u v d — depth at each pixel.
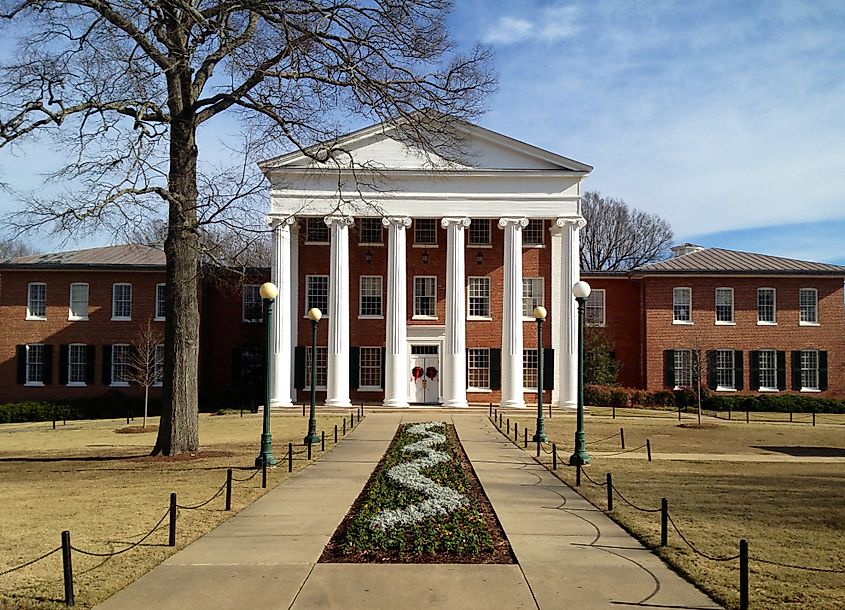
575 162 45.00
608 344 50.69
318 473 19.66
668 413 44.16
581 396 21.98
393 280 44.97
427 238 48.34
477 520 13.30
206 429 33.59
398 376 44.69
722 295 51.34
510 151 45.31
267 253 50.31
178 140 22.48
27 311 49.62
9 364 49.38
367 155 44.53
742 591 8.85
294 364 46.94
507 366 44.62
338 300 44.47
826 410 48.31
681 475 20.12
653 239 85.50
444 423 33.81
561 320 44.94
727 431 34.03
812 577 10.15
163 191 21.30
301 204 43.88
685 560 10.87
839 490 17.70
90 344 49.50
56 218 19.75
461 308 44.91
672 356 50.72
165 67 21.98
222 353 51.06
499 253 48.09
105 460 22.73
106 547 11.64
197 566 10.55
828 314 51.41
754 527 13.33
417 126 23.62
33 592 9.44
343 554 11.23
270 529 12.88
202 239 23.30
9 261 49.66
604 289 52.47
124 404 46.66
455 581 9.85
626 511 14.52
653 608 8.87
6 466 21.59
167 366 23.19
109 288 49.78
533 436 29.61
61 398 48.34
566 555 11.21
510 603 9.00
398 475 18.08
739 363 51.00
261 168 33.53
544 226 48.38
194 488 17.14
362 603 8.97
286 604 8.95
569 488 17.52
